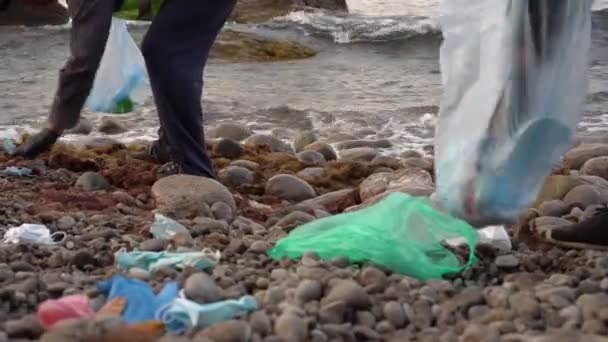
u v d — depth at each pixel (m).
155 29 3.49
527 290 2.45
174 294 2.37
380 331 2.29
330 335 2.22
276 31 10.34
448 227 2.71
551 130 2.60
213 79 7.56
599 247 2.87
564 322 2.28
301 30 10.45
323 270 2.54
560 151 2.63
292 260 2.71
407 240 2.68
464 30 2.68
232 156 4.63
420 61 8.86
